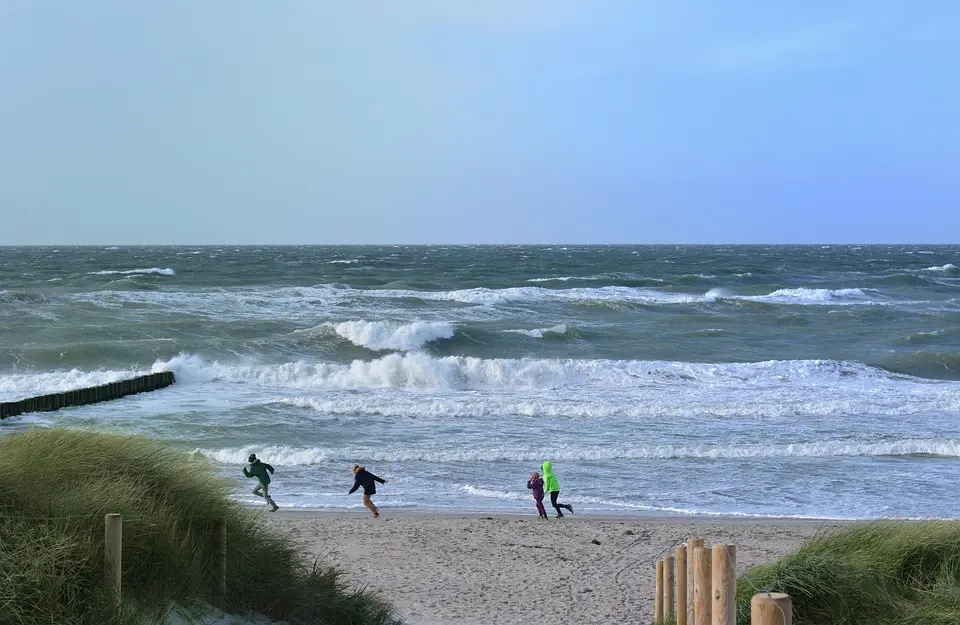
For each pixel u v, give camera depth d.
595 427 46.34
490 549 26.92
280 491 34.38
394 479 36.50
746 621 15.93
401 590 22.89
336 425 46.38
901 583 18.08
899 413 50.34
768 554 25.88
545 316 95.25
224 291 113.94
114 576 12.14
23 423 45.59
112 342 70.19
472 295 112.19
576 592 22.97
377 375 60.00
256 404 51.75
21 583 11.41
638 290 130.00
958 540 19.12
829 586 16.78
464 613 21.11
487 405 50.31
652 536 28.48
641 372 62.03
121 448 16.12
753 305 106.12
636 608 21.75
